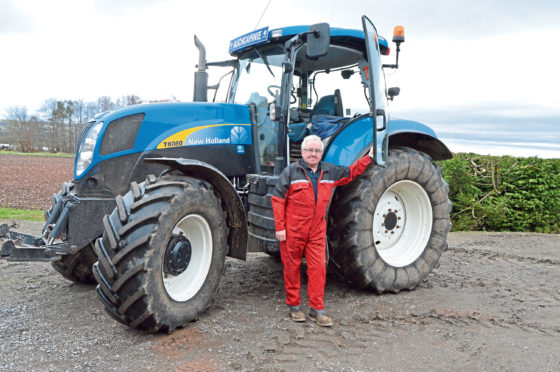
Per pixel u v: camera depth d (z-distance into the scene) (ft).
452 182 27.73
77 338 9.70
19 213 29.32
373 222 13.03
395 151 13.61
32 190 50.08
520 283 15.24
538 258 19.56
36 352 8.96
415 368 8.73
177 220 9.94
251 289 13.62
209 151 12.98
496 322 11.26
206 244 11.11
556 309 12.48
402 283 13.48
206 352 9.12
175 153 12.49
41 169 82.58
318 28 11.60
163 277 9.96
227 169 13.33
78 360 8.66
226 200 11.63
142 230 9.42
